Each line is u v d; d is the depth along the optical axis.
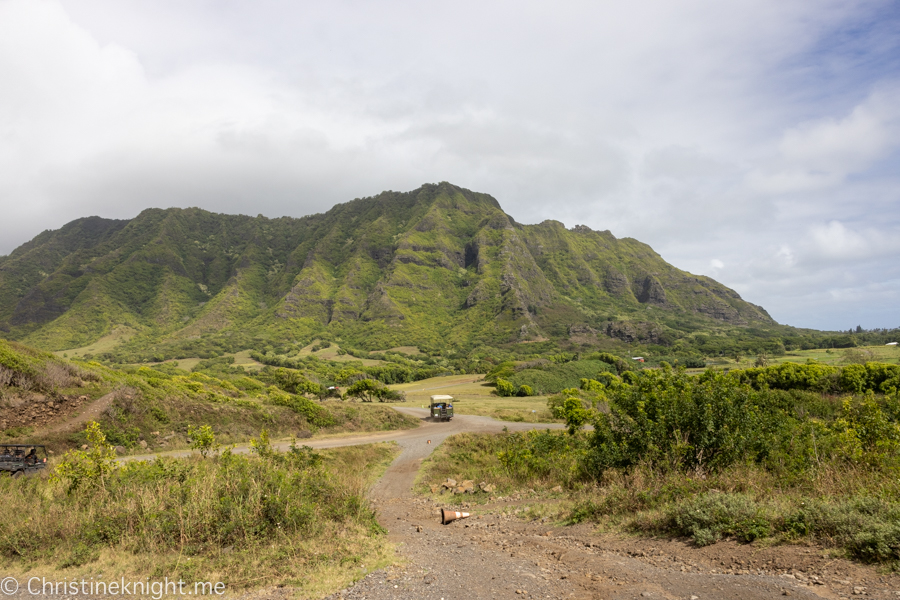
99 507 9.19
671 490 9.71
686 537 7.52
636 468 11.62
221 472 10.59
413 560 7.65
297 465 13.23
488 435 39.16
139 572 7.04
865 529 5.82
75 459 11.14
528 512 12.39
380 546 8.59
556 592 5.72
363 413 47.25
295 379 77.94
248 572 6.93
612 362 132.62
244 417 35.66
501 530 10.71
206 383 58.47
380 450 33.44
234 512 8.73
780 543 6.41
